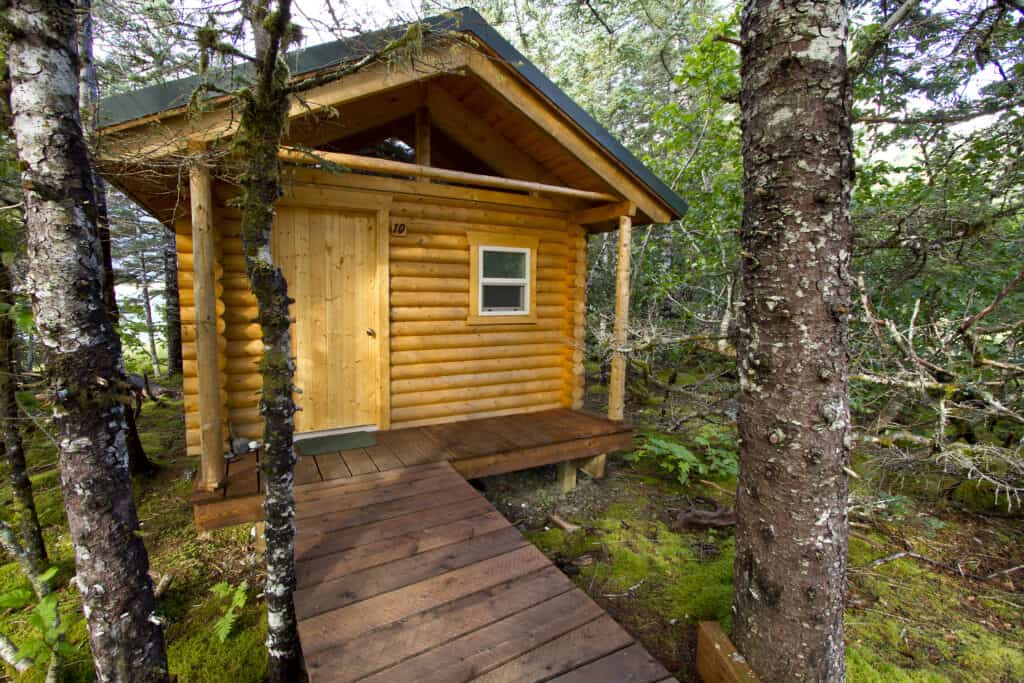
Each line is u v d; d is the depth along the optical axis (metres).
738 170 6.91
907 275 4.68
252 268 2.09
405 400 4.89
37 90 1.75
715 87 6.74
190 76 2.84
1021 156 4.21
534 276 5.50
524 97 4.10
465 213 5.02
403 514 3.13
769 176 2.06
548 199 5.43
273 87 2.00
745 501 2.28
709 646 2.47
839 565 2.12
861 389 5.38
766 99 2.04
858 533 4.42
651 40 9.46
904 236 4.04
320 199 4.27
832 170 1.96
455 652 2.00
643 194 4.90
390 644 2.03
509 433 4.77
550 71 9.98
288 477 2.28
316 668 1.88
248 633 2.97
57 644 2.50
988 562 4.02
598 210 5.16
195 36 1.97
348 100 3.32
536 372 5.64
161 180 3.43
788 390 2.07
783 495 2.10
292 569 2.33
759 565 2.20
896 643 3.05
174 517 4.34
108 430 1.96
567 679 1.88
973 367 4.06
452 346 5.10
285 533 2.28
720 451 5.64
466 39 3.36
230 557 3.76
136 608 2.04
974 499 4.97
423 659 1.95
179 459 5.71
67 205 1.82
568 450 4.62
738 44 2.21
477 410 5.30
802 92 1.94
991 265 4.41
